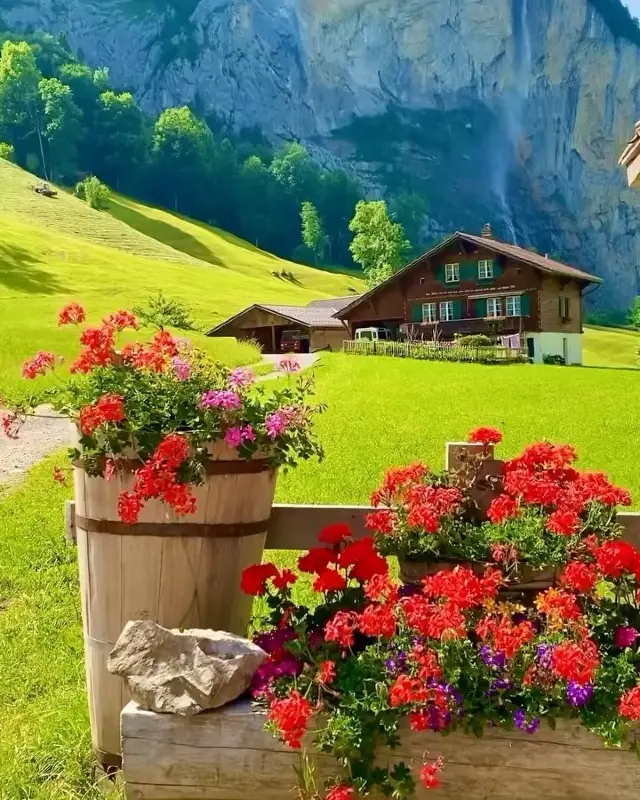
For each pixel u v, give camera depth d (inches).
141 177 7180.1
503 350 1796.3
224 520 179.2
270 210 7485.2
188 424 174.4
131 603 179.0
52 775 187.5
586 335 4325.8
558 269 2265.0
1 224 3636.8
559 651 142.7
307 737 152.2
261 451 180.2
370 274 4813.0
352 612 157.1
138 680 157.8
